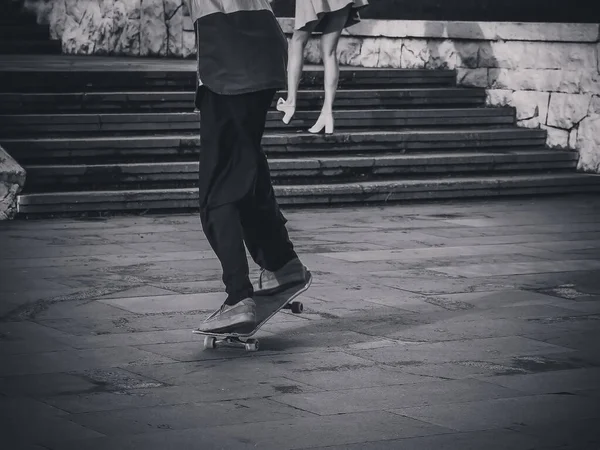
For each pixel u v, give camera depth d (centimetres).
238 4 491
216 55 486
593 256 759
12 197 885
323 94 1134
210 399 423
